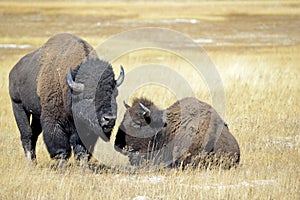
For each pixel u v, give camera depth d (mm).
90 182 26297
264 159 30734
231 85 53125
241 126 37812
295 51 91375
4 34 124875
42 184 25672
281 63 70688
